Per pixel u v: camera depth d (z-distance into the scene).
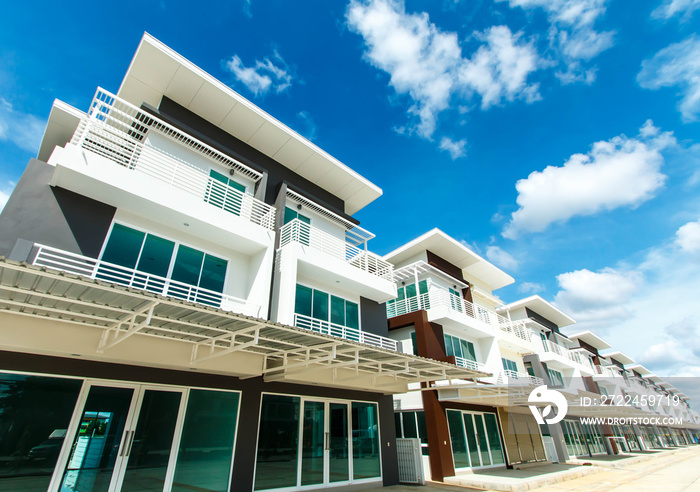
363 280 11.96
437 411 14.46
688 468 19.11
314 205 12.73
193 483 6.92
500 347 21.14
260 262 9.54
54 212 6.68
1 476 5.05
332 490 9.38
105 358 6.28
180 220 8.26
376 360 8.62
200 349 7.30
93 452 5.98
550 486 12.64
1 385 5.45
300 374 8.52
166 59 9.46
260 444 8.31
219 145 10.41
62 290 4.49
